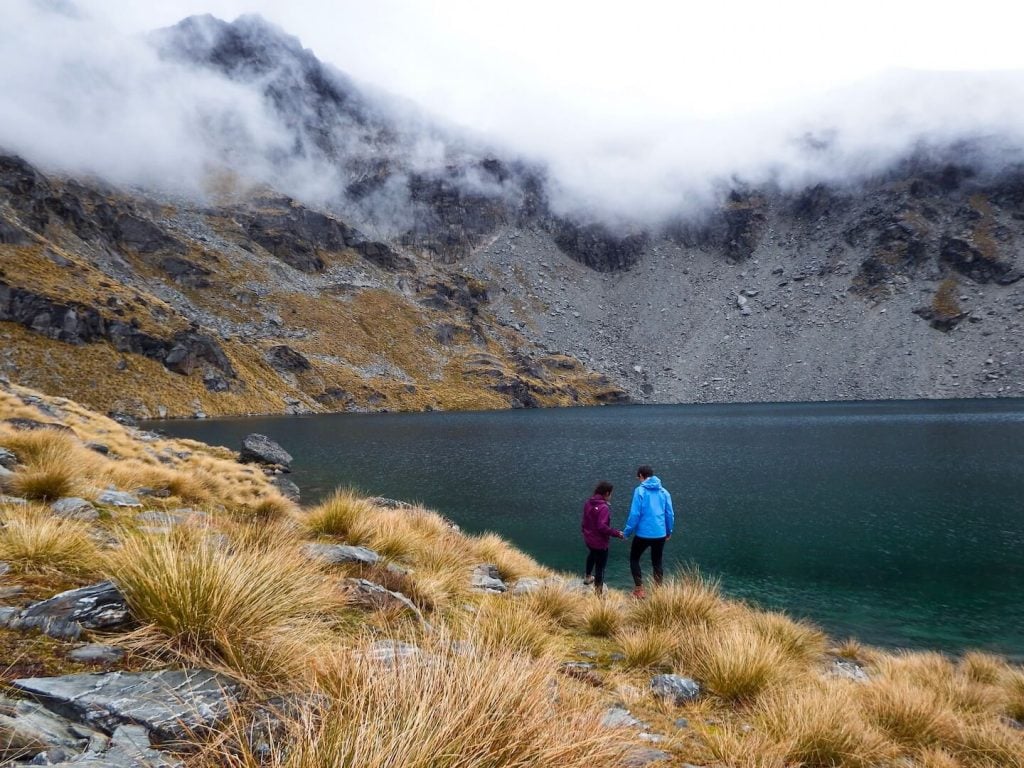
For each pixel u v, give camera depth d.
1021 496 38.03
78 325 109.88
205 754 2.24
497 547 13.86
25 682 2.59
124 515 7.72
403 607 6.24
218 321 177.62
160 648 3.16
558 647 6.79
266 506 11.95
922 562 24.16
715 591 9.79
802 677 7.05
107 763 2.05
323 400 164.50
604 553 11.48
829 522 31.23
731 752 4.46
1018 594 20.23
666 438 83.81
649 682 6.25
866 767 4.87
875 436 80.69
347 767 1.94
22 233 124.81
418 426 111.31
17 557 4.41
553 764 2.42
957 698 8.54
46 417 19.25
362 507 11.30
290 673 3.23
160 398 111.50
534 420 134.12
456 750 2.17
